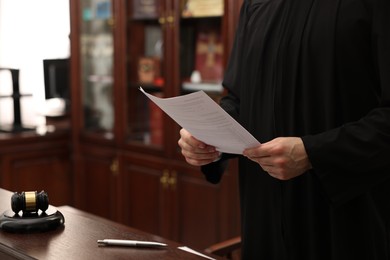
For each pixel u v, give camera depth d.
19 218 1.32
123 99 3.47
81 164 3.81
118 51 3.45
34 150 3.70
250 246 1.50
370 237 1.34
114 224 1.46
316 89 1.35
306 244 1.39
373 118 1.25
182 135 1.44
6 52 4.01
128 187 3.52
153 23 3.30
